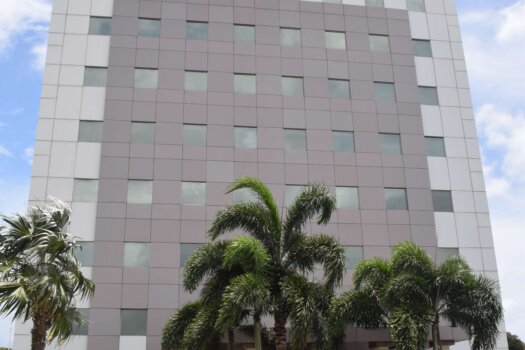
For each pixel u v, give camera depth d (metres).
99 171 38.28
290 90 42.19
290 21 44.06
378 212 40.03
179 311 25.70
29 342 34.28
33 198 37.19
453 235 40.59
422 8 46.84
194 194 38.53
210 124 40.25
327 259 23.38
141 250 36.91
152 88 40.66
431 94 44.28
